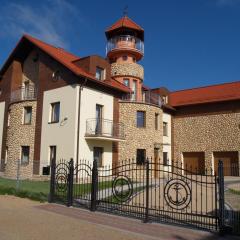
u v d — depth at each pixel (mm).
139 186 17297
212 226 9133
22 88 26938
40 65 26031
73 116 22516
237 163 28797
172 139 32750
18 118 25797
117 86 25906
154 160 25781
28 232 8164
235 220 9633
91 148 23172
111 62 31719
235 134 29125
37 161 23188
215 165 30109
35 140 24609
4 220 9477
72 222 9555
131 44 30953
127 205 10867
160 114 28422
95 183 11516
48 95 24609
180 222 9688
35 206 12188
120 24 30734
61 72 24047
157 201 13320
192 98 33000
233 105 29641
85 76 22609
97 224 9367
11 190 15336
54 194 13188
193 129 31797
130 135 25797
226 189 17375
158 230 8773
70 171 12578
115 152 24984
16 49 27938
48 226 8930
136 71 29328
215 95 31719
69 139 22453
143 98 29469
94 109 23750
